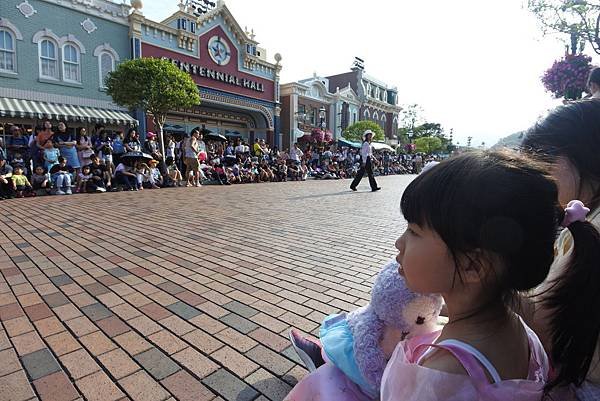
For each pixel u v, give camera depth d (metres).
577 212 0.79
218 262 3.90
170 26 19.55
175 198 9.41
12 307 2.77
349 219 6.56
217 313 2.69
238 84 23.50
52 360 2.08
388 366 0.94
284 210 7.55
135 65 13.46
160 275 3.48
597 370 0.88
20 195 9.33
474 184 0.71
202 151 14.61
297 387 1.52
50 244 4.60
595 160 1.07
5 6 14.17
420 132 58.88
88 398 1.77
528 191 0.70
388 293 1.29
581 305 0.80
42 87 15.26
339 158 22.86
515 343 0.83
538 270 0.74
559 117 1.13
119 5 17.20
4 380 1.89
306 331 2.44
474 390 0.72
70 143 11.03
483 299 0.80
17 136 11.48
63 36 15.69
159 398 1.78
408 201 0.82
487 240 0.69
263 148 19.41
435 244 0.77
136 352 2.17
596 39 5.20
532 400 0.77
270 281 3.36
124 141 13.49
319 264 3.89
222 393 1.82
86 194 10.17
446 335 0.86
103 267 3.71
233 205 8.22
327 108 33.09
